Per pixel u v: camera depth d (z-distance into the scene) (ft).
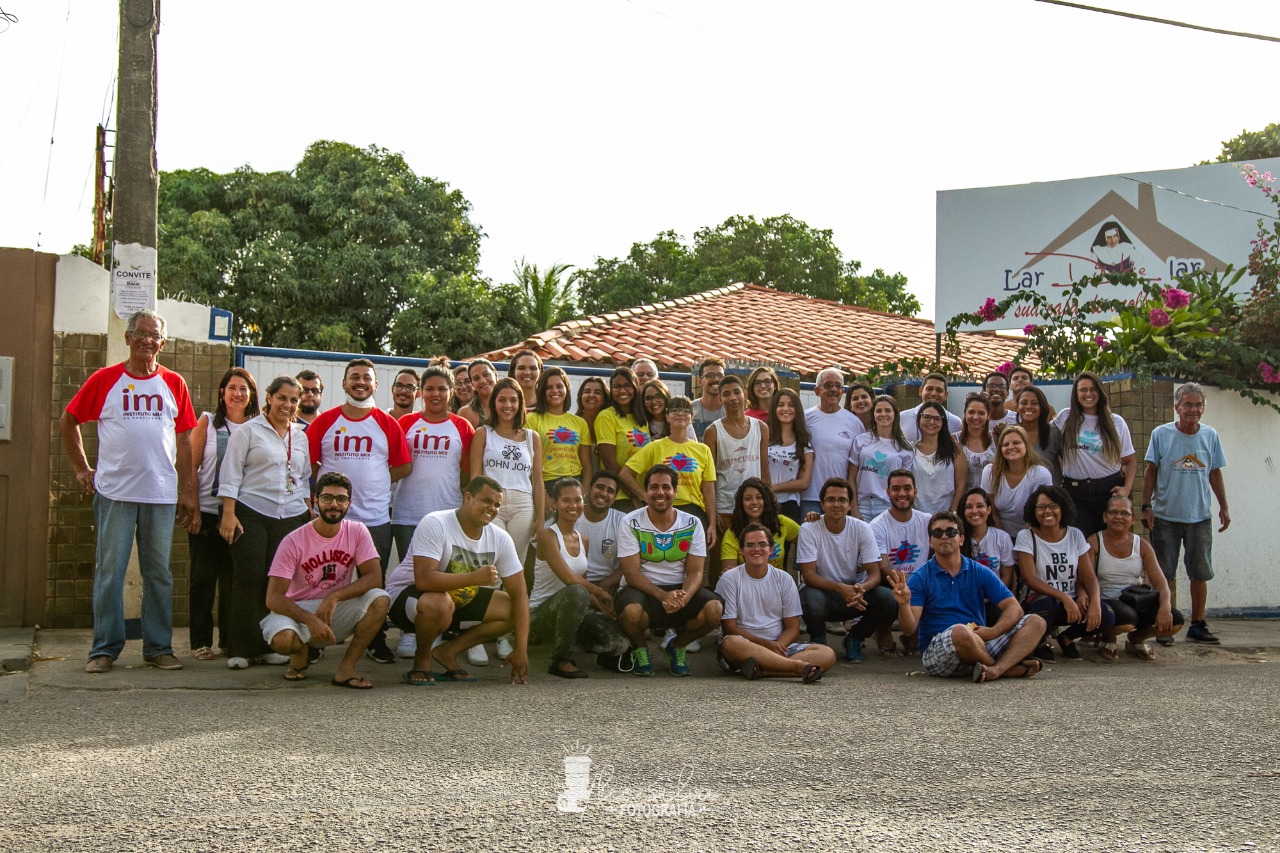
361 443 22.75
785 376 32.17
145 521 21.04
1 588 25.88
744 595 22.50
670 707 17.69
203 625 22.88
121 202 24.39
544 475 25.34
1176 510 27.76
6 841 10.61
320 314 74.13
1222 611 33.14
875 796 12.28
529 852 10.37
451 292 72.13
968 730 15.78
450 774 13.09
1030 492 25.71
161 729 15.51
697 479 24.79
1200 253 41.34
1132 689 19.58
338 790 12.36
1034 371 38.86
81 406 20.93
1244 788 12.72
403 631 21.33
